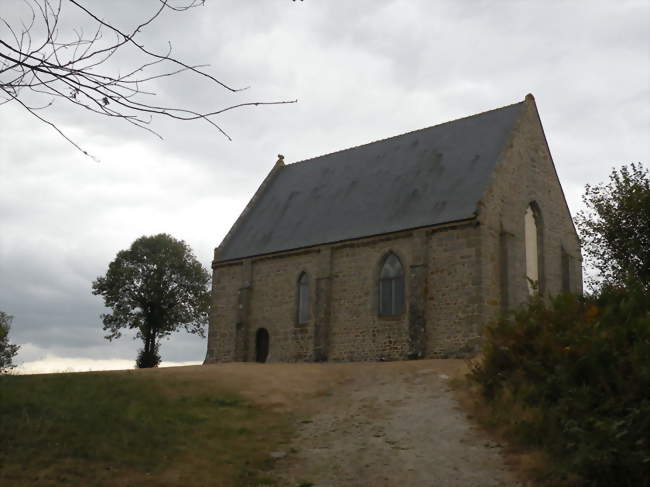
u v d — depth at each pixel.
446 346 29.06
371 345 31.66
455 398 19.12
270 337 36.16
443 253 30.06
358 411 18.56
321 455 14.56
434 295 29.94
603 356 14.88
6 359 41.44
